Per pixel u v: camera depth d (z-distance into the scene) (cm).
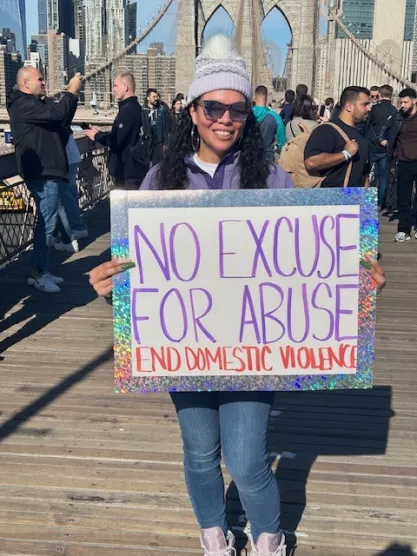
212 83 194
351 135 479
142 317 201
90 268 664
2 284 602
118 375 203
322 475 299
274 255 199
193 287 200
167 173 210
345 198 197
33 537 256
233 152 207
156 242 197
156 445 323
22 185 691
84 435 331
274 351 203
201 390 204
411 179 800
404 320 520
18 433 333
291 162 496
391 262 715
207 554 224
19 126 530
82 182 977
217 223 197
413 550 252
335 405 373
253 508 216
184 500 280
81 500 279
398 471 303
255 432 205
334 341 203
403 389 395
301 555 248
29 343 459
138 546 252
